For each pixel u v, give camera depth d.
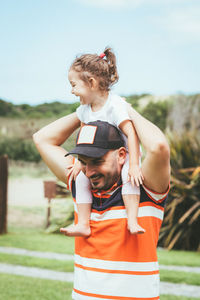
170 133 9.35
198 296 5.09
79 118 2.33
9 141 21.36
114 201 2.04
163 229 8.38
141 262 2.00
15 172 18.84
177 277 5.96
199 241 8.38
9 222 11.09
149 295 1.98
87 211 2.12
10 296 4.90
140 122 2.03
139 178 1.96
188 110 19.34
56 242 8.72
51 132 2.44
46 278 5.92
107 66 2.19
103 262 2.02
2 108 26.23
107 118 2.16
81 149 1.99
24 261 6.92
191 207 8.16
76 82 2.19
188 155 8.58
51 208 10.61
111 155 2.01
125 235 2.01
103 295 2.00
